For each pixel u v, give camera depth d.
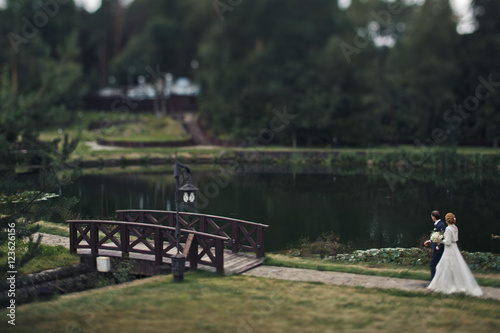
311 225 21.95
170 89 81.81
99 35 103.00
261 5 74.94
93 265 13.78
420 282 11.52
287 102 63.44
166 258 13.46
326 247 17.05
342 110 63.97
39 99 10.00
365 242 18.84
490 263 14.23
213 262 12.64
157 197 29.78
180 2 99.69
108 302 9.32
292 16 75.62
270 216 24.14
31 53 73.19
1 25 76.00
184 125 69.38
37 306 9.55
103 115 73.75
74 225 14.25
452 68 64.12
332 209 26.11
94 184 35.97
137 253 13.98
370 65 71.31
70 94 59.28
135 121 72.44
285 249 17.55
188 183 11.70
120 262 13.55
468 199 29.36
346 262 15.03
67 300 9.91
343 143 62.59
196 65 90.12
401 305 9.27
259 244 14.14
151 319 8.23
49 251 14.31
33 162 29.73
